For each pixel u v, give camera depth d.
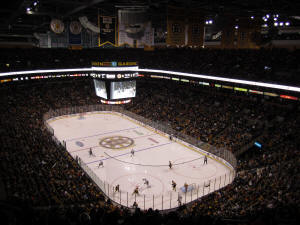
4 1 46.03
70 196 21.20
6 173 22.62
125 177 31.64
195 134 43.12
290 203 16.91
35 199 18.36
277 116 40.59
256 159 31.42
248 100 47.78
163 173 33.00
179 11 31.92
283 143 33.47
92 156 37.97
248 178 25.84
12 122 41.22
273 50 47.78
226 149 36.69
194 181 31.00
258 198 20.31
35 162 27.11
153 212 11.30
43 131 39.84
